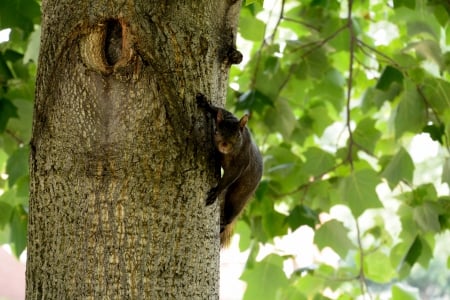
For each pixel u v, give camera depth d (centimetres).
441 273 2273
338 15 1270
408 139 1341
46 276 566
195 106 591
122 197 561
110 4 571
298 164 1203
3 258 2055
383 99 1193
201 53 602
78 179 565
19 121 1070
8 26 951
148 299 555
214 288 596
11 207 1091
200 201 586
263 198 1146
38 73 595
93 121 568
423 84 1162
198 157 585
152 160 566
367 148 1209
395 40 1348
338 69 1432
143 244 560
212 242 595
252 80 1197
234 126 601
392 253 1217
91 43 568
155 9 584
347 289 1286
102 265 557
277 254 1121
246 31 1195
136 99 567
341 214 1962
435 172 1595
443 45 1416
